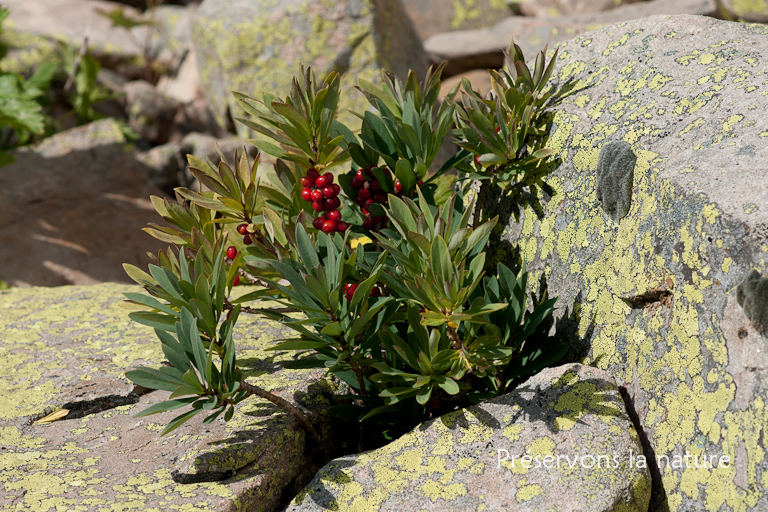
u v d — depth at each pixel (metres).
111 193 4.86
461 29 6.14
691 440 1.48
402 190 2.06
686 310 1.52
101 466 1.76
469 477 1.61
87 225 4.61
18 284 4.19
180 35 6.36
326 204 1.95
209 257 1.94
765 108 1.61
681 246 1.53
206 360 1.59
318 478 1.70
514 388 1.91
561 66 2.23
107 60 6.16
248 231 1.93
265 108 1.98
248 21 4.57
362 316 1.68
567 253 1.96
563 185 1.99
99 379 2.21
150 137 5.50
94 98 5.53
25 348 2.47
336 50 4.49
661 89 1.86
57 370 2.28
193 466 1.70
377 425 2.05
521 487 1.55
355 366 1.82
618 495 1.47
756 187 1.43
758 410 1.32
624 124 1.85
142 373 1.64
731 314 1.40
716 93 1.73
